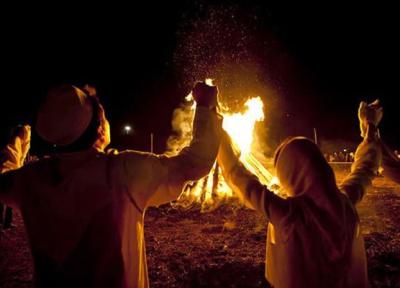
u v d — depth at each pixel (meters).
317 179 1.51
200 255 5.51
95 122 1.52
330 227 1.50
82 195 1.41
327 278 1.50
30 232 1.45
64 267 1.40
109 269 1.41
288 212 1.52
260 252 5.55
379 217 7.90
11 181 1.51
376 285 4.05
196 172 1.53
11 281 4.66
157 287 4.28
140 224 1.50
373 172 2.00
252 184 1.64
